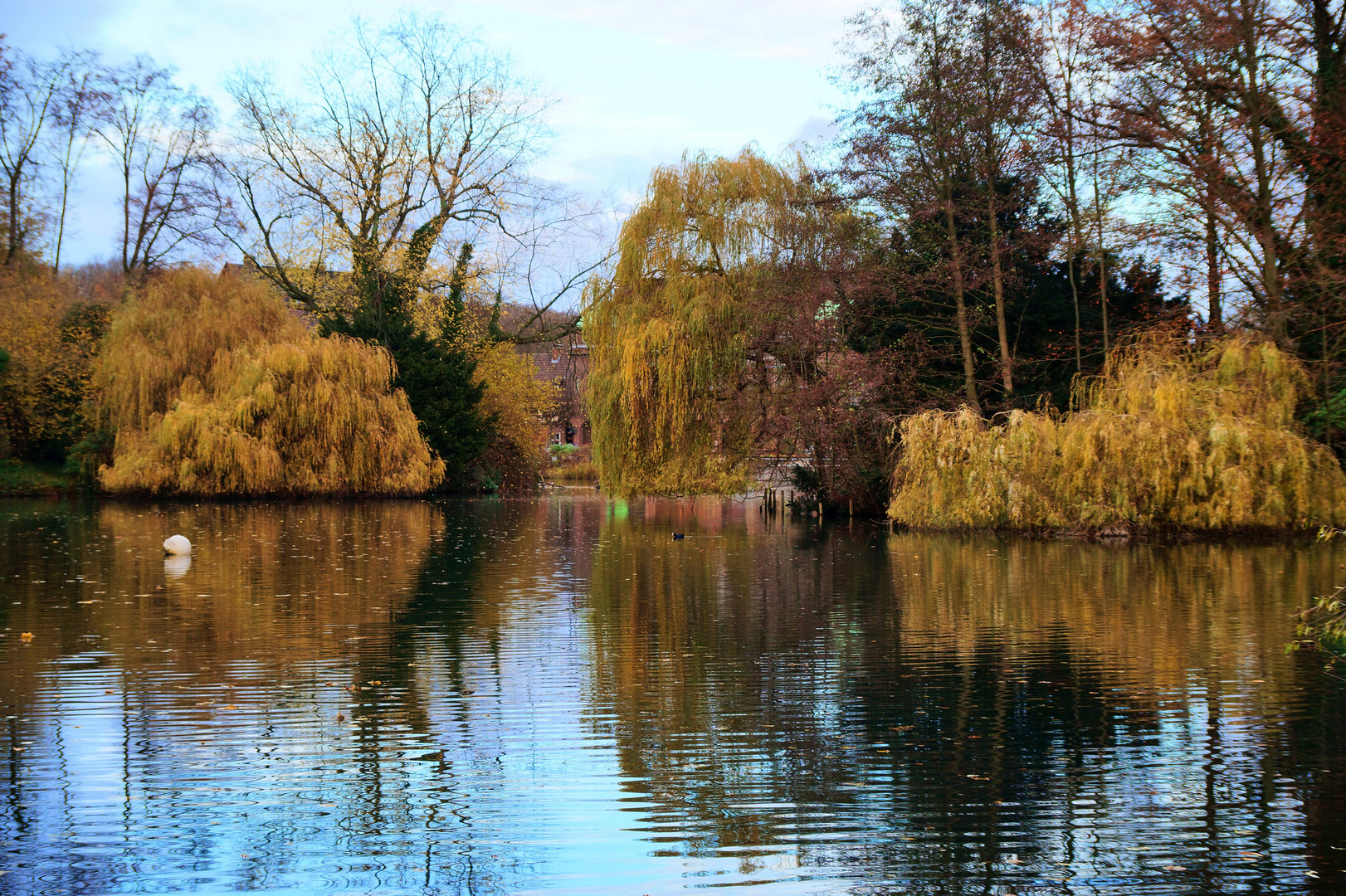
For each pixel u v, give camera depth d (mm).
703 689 7992
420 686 8023
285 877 4719
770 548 18594
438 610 11477
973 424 20344
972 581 13867
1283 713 7297
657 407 24484
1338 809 5531
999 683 8211
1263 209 20172
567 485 48875
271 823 5316
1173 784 5926
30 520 22875
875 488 24594
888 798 5730
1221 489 17375
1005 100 22266
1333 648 9352
